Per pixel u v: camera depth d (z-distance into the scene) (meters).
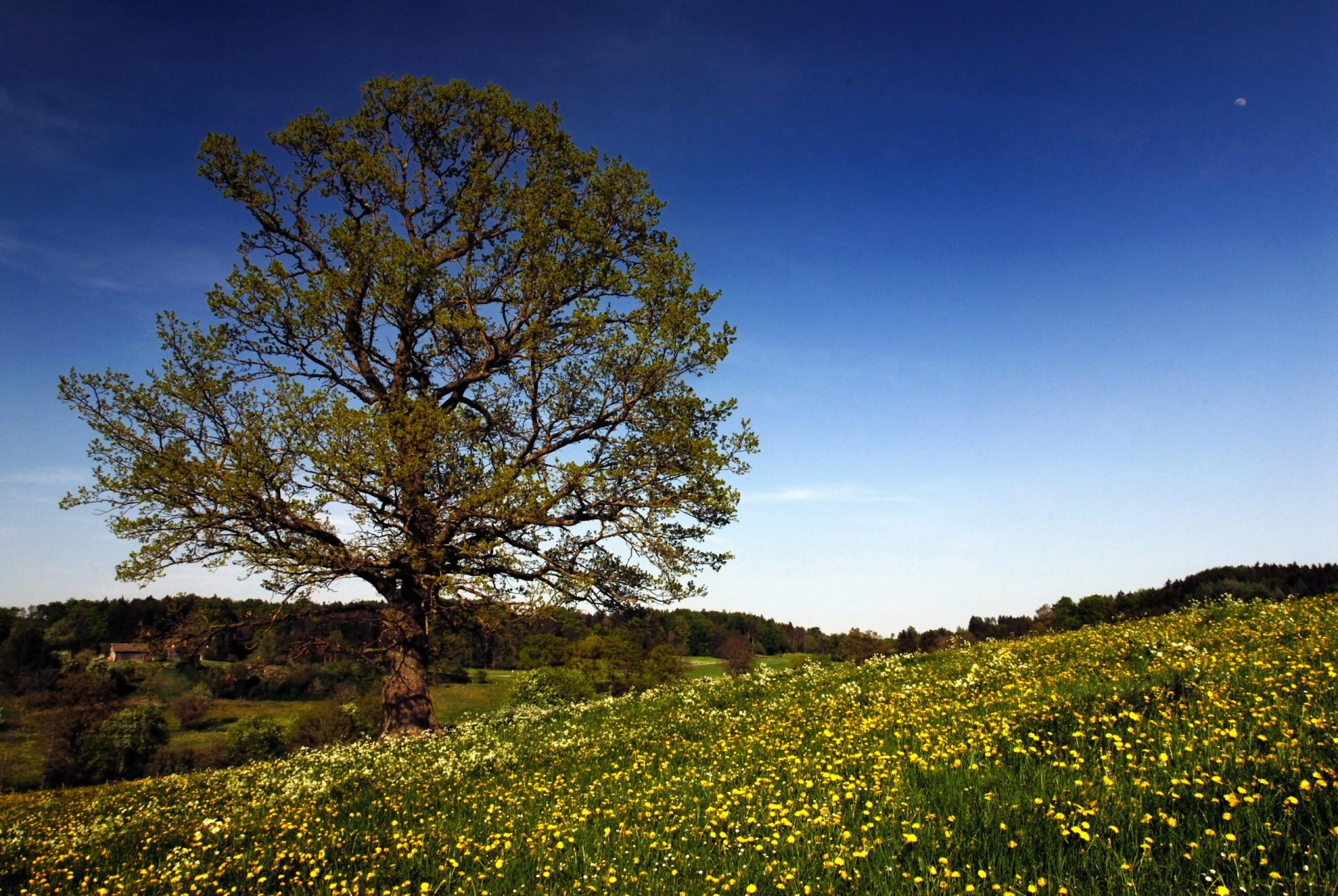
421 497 14.93
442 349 17.98
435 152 19.67
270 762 14.95
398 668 17.17
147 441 15.55
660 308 17.61
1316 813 4.37
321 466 14.44
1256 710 6.48
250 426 15.27
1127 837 4.60
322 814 9.38
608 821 7.02
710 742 10.49
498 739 14.21
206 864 7.74
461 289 18.30
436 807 9.14
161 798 12.17
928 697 10.91
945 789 6.03
